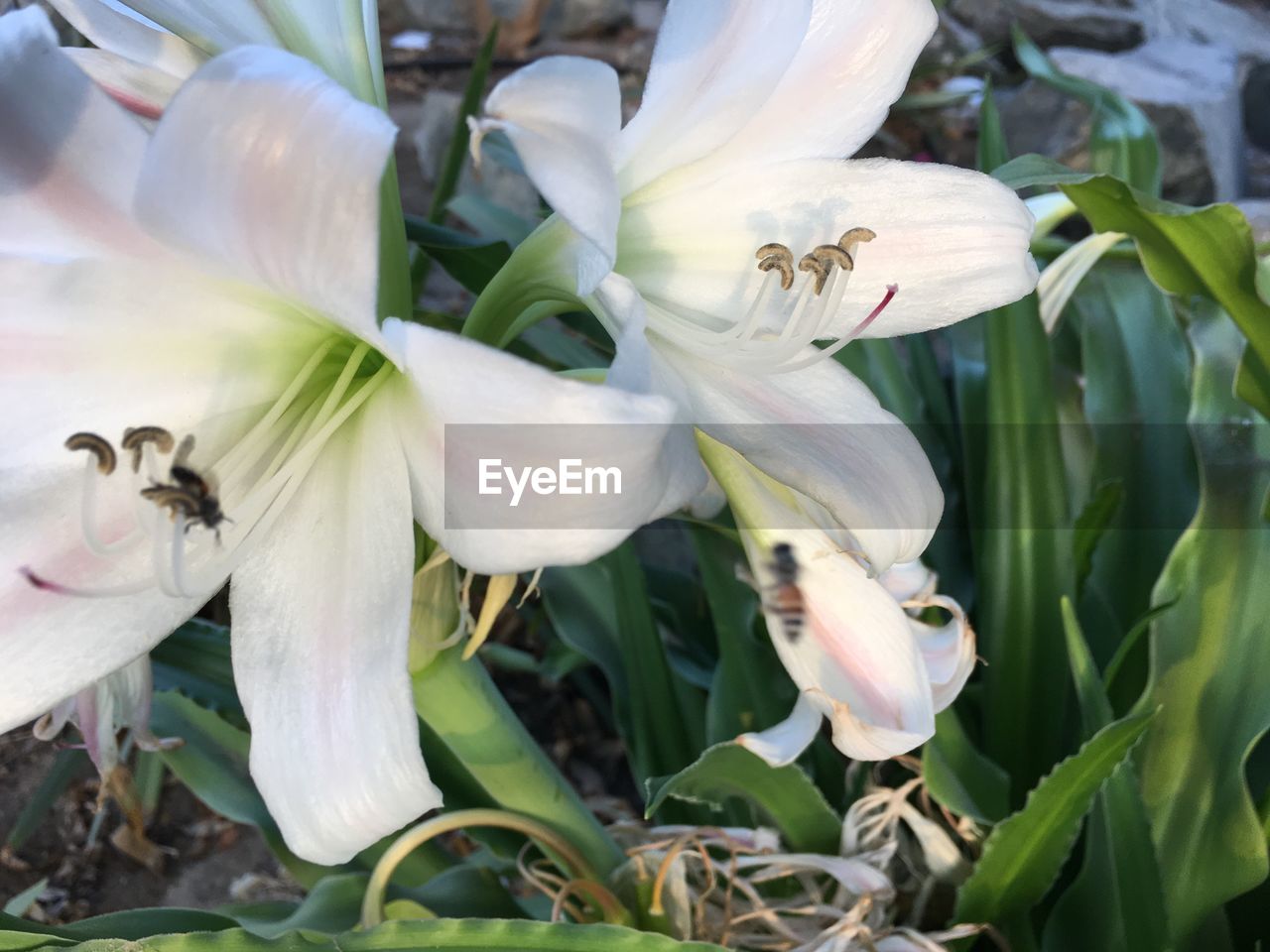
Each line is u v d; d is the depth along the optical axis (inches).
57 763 16.2
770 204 8.1
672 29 6.8
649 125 7.3
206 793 13.6
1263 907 12.8
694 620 18.7
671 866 11.2
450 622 8.4
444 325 14.6
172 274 6.9
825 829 11.9
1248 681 11.7
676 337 7.8
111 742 9.7
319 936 8.8
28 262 6.7
